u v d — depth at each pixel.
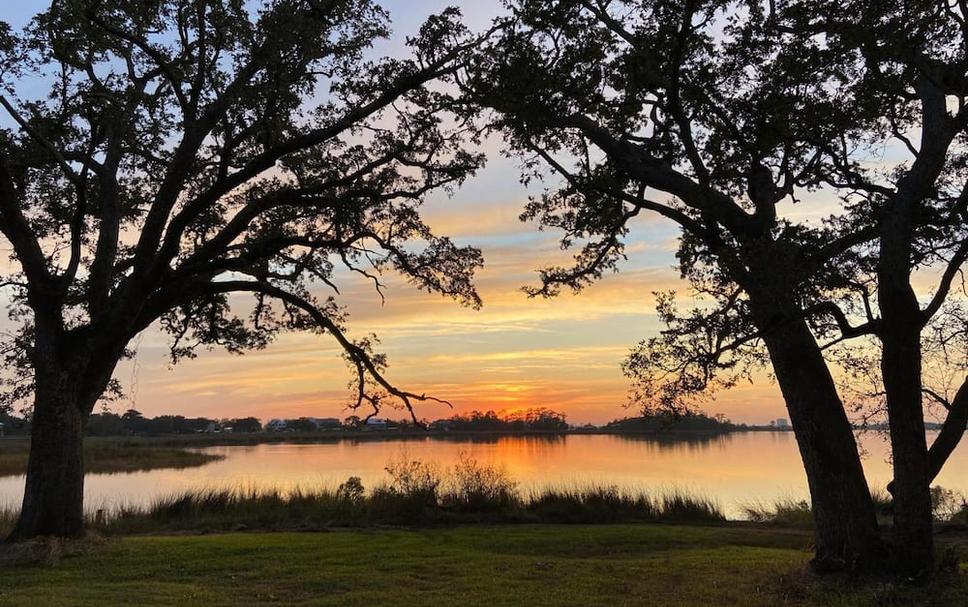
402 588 9.42
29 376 15.70
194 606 8.44
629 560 11.60
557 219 14.46
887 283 9.27
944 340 10.02
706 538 14.27
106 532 15.22
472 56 13.12
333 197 15.47
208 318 18.09
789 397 10.01
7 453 61.50
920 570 8.98
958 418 9.34
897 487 9.24
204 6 13.04
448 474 22.52
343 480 26.67
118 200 15.45
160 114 16.11
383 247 16.61
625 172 12.04
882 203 9.96
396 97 14.95
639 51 10.31
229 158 14.21
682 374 10.11
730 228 10.34
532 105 10.80
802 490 26.33
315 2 13.80
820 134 10.36
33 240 13.56
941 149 9.40
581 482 23.70
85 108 15.40
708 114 10.56
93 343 13.51
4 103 13.46
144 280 13.57
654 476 31.66
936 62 9.38
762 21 9.98
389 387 16.11
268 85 13.27
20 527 12.73
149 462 54.97
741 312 9.26
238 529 15.91
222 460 57.19
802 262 8.90
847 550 9.38
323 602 8.61
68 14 13.09
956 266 9.19
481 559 11.55
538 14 10.41
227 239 14.64
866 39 8.61
